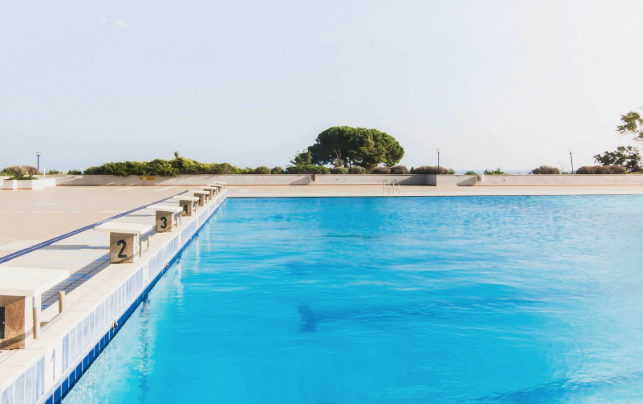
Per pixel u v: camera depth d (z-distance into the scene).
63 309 4.16
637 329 5.63
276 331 5.55
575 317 6.04
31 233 10.09
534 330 5.58
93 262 7.00
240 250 10.60
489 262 9.33
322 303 6.62
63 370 3.87
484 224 14.99
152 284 7.27
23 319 3.47
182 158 36.97
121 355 4.88
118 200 19.75
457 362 4.76
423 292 7.16
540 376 4.46
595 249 10.73
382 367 4.64
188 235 11.13
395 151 56.28
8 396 2.93
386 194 25.14
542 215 17.42
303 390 4.21
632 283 7.71
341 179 36.97
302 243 11.50
